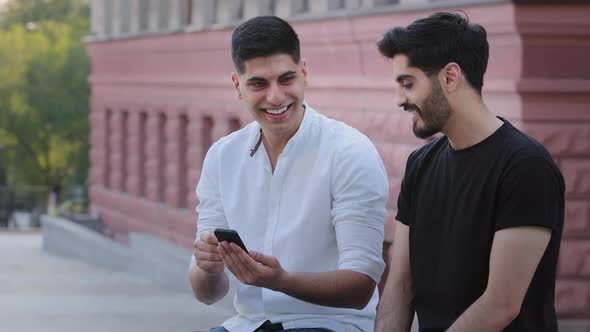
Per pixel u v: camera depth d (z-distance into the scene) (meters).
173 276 20.47
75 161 62.84
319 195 5.18
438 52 4.75
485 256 4.73
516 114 11.85
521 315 4.71
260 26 5.02
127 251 24.69
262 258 4.86
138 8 28.36
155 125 27.36
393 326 5.15
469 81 4.79
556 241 4.68
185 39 24.66
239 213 5.33
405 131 14.20
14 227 50.94
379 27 14.88
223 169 5.39
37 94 61.44
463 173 4.79
